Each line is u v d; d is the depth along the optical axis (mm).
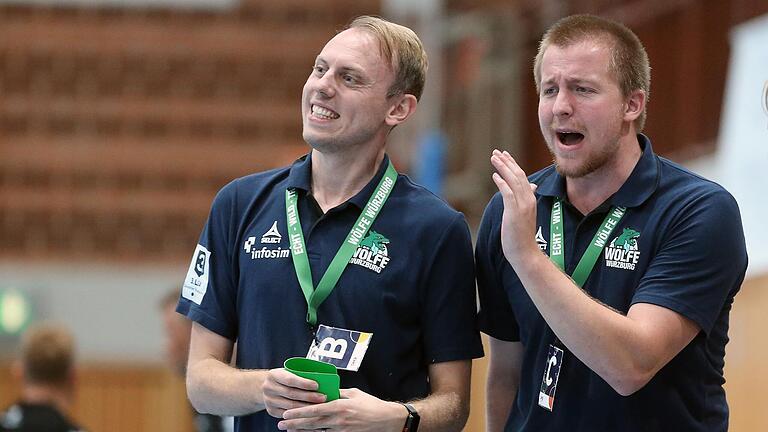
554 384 12508
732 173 25438
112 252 44594
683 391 12375
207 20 47062
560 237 12859
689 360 12336
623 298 12391
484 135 39938
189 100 46281
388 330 12883
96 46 46625
